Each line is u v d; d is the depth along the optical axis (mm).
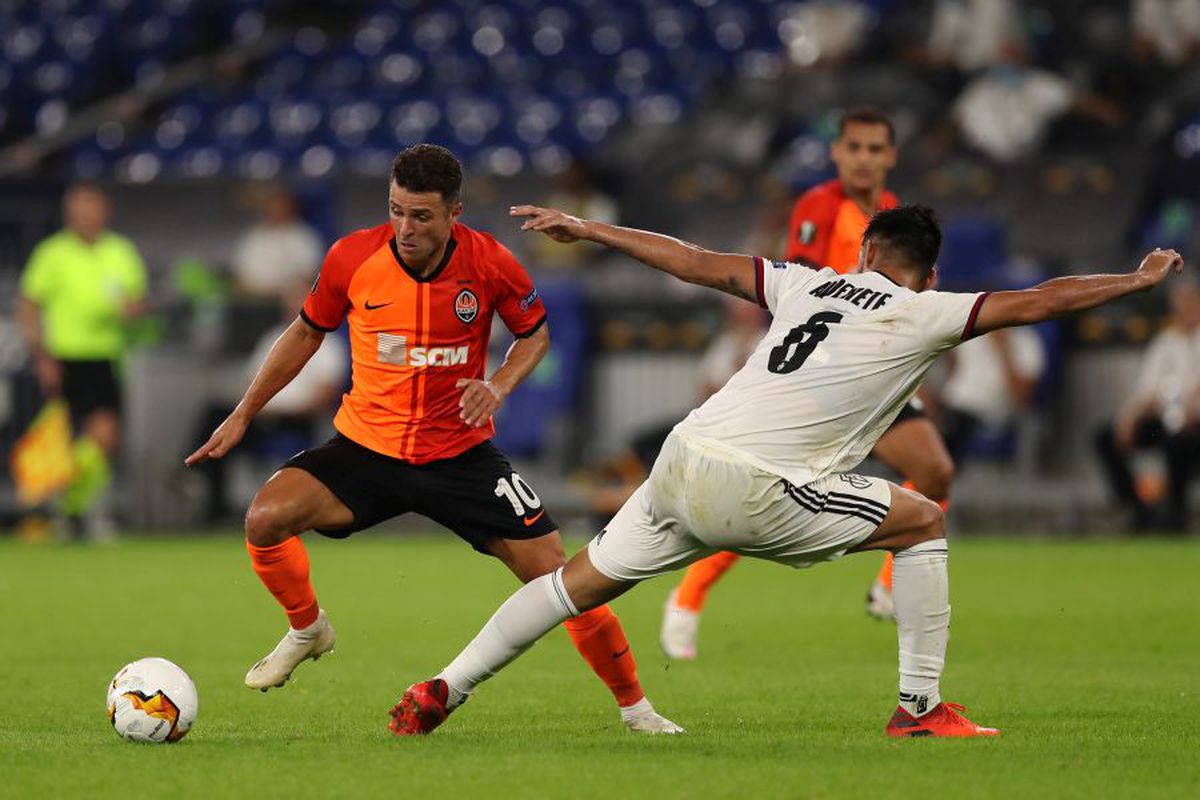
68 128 85562
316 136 82062
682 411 61812
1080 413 59469
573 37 83625
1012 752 19484
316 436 62375
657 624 36750
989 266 59062
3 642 33312
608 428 62594
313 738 20844
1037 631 34562
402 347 21641
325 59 85875
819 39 75062
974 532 59531
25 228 76500
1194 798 16766
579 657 31203
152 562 52250
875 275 20625
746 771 18125
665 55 81500
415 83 83812
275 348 22141
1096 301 19656
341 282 21703
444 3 87000
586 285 64000
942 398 57656
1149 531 57344
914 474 29234
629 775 17859
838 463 20062
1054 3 76375
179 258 77688
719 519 19625
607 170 72750
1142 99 73312
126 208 78312
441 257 21562
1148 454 59844
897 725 20984
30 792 17125
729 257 21031
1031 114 69875
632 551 20000
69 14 90188
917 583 20500
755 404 19797
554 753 19359
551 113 79812
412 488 21891
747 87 76562
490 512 21828
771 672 28812
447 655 31281
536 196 74625
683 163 72938
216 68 86875
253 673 22281
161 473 64250
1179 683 27078
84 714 23766
